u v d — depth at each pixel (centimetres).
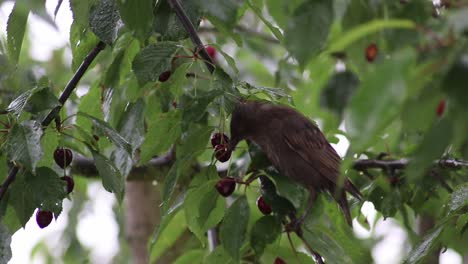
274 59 1964
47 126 984
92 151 991
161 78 1105
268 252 1070
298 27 761
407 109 601
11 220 1031
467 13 581
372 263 1103
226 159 1048
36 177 949
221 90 999
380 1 802
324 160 1105
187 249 1477
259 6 1106
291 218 1043
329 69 1468
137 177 1385
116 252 1984
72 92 1164
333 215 1173
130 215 1747
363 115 554
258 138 1105
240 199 1007
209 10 878
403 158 1224
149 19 977
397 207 1180
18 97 962
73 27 1120
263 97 1277
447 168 1156
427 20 764
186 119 987
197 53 1042
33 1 874
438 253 1218
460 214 1024
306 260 1062
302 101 1552
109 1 1037
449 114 601
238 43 1070
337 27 1113
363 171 1238
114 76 1125
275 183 984
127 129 1134
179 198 1032
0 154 992
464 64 563
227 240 996
